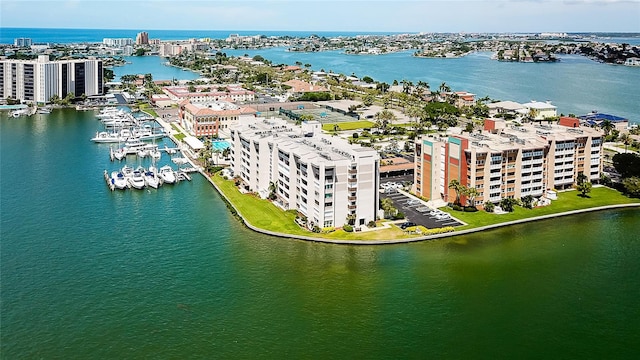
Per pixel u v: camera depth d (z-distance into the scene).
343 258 179.38
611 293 157.75
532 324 142.00
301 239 194.38
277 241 193.25
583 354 130.00
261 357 127.31
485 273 169.25
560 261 177.88
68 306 148.75
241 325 140.25
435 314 146.00
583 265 174.88
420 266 173.62
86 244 190.38
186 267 172.88
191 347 131.00
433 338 135.38
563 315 146.25
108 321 141.62
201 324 140.50
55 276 166.00
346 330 138.38
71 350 129.50
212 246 189.25
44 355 127.50
